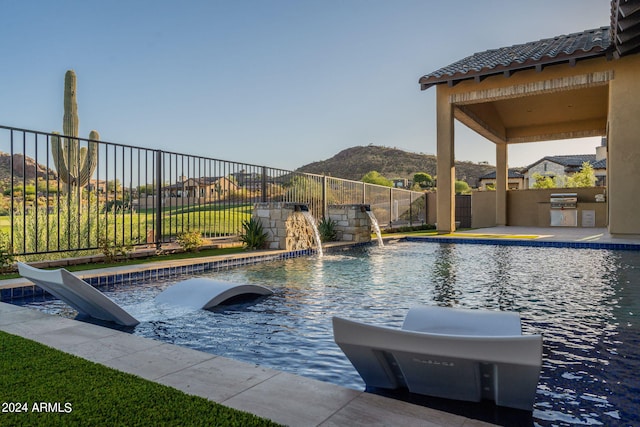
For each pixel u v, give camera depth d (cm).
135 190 719
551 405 194
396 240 1180
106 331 276
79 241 620
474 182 5153
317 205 1141
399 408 165
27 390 180
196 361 220
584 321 345
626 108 999
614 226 1021
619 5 643
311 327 328
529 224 1817
